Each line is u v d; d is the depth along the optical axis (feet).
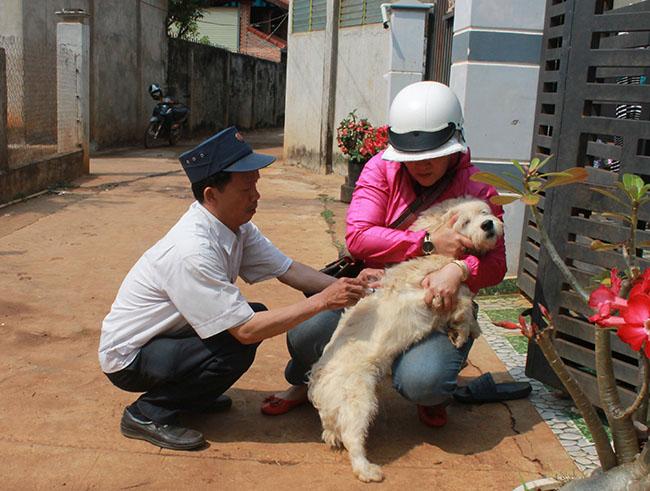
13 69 30.09
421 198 11.07
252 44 103.65
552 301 11.78
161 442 10.44
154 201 30.66
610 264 10.90
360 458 9.75
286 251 22.39
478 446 10.78
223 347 10.32
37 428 10.86
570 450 10.62
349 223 11.11
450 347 10.42
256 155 10.09
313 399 10.24
